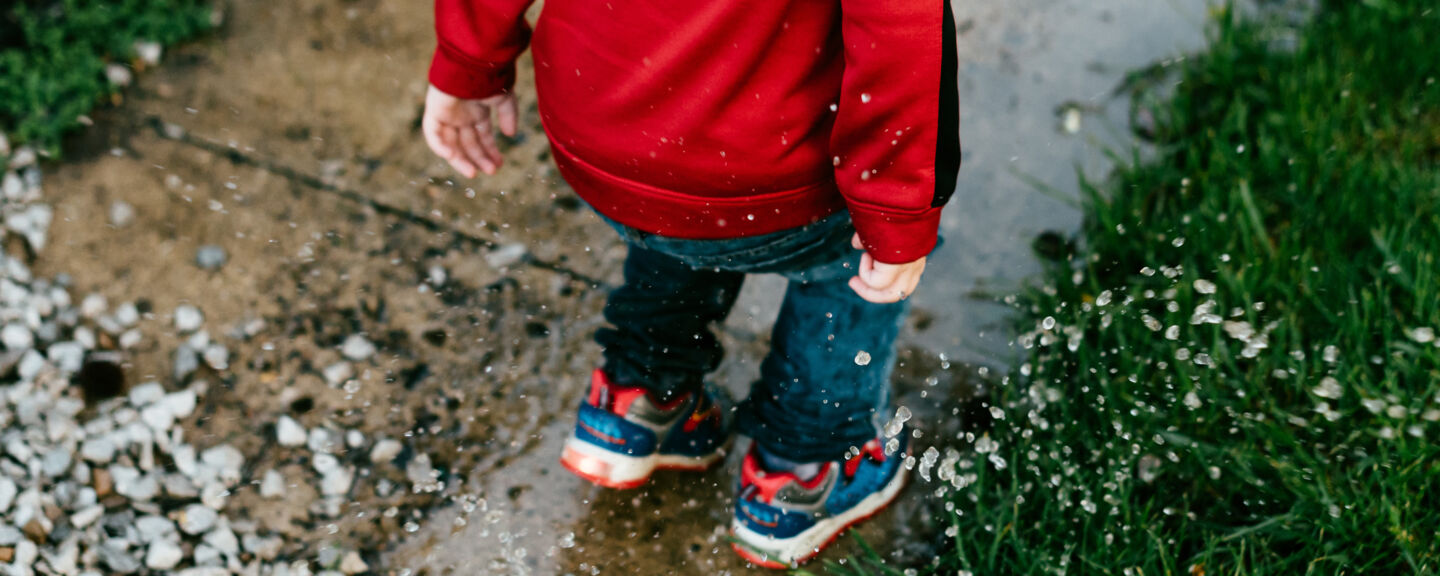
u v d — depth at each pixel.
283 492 2.06
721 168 1.25
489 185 2.58
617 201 1.37
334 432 2.15
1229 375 2.08
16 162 2.49
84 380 2.19
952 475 2.01
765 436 1.81
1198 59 2.79
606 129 1.27
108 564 1.93
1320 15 2.85
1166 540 1.88
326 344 2.28
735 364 2.27
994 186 2.59
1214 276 2.23
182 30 2.79
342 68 2.80
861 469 1.93
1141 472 1.97
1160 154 2.52
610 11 1.19
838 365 1.68
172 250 2.40
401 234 2.47
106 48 2.74
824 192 1.34
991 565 1.84
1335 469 1.90
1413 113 2.49
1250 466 1.94
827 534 1.94
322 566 1.96
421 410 2.19
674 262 1.64
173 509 2.02
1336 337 2.03
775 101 1.20
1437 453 1.86
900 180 1.21
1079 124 2.71
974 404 2.18
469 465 2.11
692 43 1.15
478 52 1.45
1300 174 2.35
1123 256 2.30
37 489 2.00
